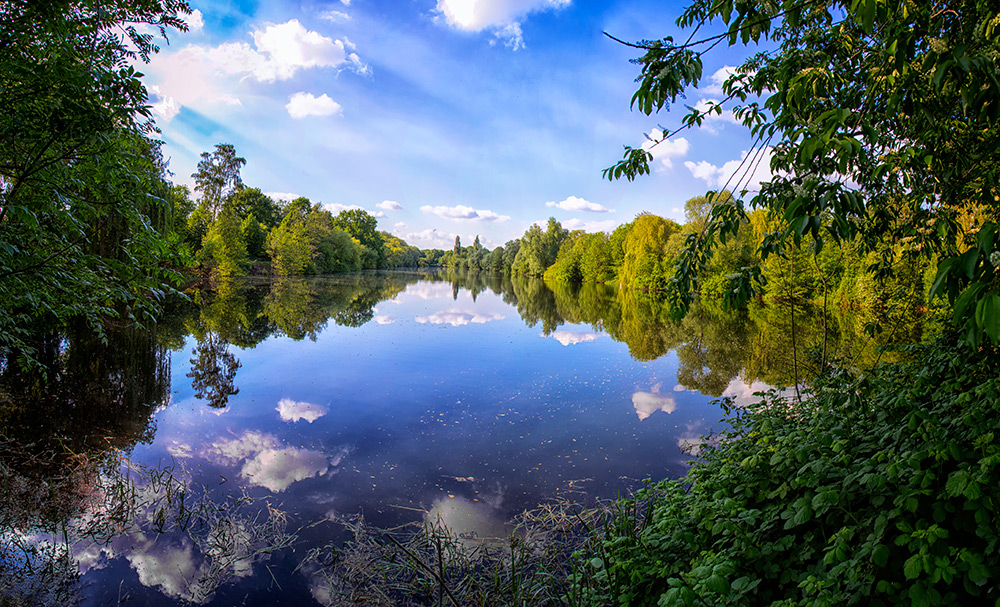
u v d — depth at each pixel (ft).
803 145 5.01
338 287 123.03
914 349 12.75
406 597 10.88
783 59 7.36
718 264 89.56
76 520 13.56
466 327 59.82
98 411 22.75
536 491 16.30
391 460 18.89
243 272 134.31
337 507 15.01
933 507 6.34
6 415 20.79
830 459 8.61
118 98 10.05
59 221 12.90
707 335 52.95
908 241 12.08
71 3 10.16
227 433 21.48
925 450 7.18
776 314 67.62
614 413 25.45
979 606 5.82
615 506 15.10
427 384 31.09
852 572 6.14
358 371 34.24
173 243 14.93
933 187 10.68
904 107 6.00
